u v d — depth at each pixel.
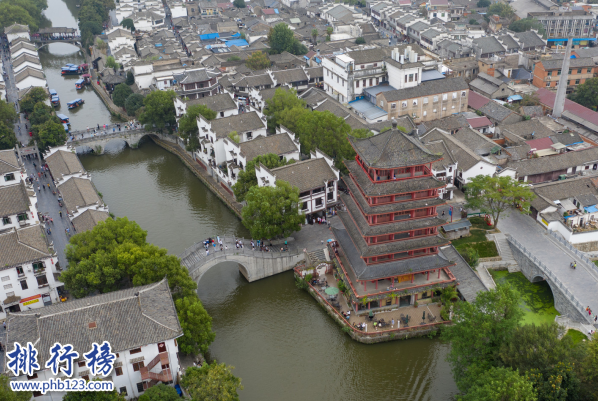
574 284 106.19
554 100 184.00
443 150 137.38
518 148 151.12
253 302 114.06
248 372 95.56
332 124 142.25
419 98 176.00
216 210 147.12
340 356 99.12
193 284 98.38
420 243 102.00
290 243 125.06
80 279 96.56
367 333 100.06
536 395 69.81
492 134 170.62
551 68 195.62
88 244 104.69
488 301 84.75
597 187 131.75
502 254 120.19
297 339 103.50
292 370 96.00
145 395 75.62
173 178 167.25
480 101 185.00
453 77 184.75
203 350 91.25
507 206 129.62
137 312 80.69
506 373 72.12
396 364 97.00
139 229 108.31
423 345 100.06
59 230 130.50
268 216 116.19
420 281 106.00
